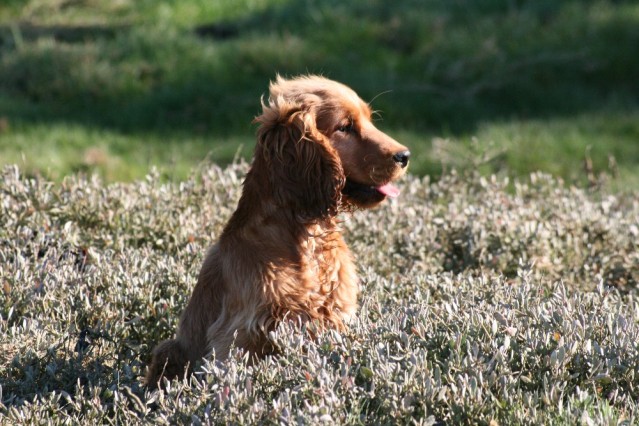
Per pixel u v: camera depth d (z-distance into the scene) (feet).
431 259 27.12
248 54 61.87
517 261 26.81
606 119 54.19
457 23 67.92
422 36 64.64
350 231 28.53
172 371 20.48
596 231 29.17
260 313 19.04
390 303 22.18
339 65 60.44
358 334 17.97
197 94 57.82
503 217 28.30
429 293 21.80
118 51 63.52
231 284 19.65
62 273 22.61
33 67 60.29
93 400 16.83
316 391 15.42
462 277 23.86
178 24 72.28
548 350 16.69
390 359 16.67
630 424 14.48
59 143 49.11
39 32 68.03
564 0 70.95
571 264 27.68
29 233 24.99
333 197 19.79
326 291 20.03
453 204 29.63
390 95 57.16
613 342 16.96
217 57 62.18
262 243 19.61
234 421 15.16
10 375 18.61
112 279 22.71
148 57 63.36
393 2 71.82
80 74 59.72
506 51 62.95
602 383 16.43
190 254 25.54
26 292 21.31
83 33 68.69
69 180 30.30
